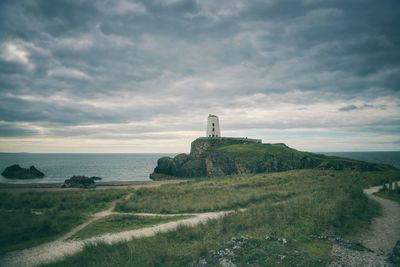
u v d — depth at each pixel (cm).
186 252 1636
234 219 2328
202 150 12125
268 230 2042
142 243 1808
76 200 3725
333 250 1733
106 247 1798
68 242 2083
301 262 1520
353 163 8875
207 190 4453
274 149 10331
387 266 1533
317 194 3306
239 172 9269
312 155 10925
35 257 1778
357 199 3108
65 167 17438
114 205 3578
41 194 4162
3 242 2047
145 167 18138
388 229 2336
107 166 18812
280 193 3781
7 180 10106
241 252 1639
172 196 3997
